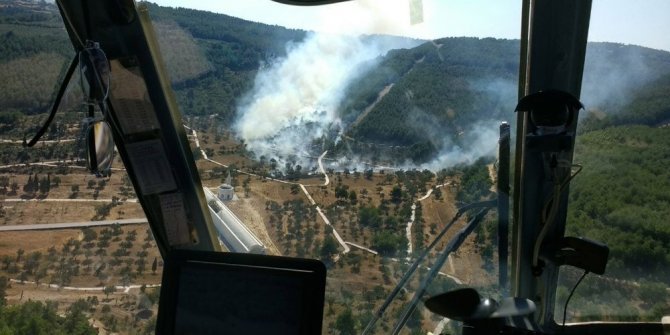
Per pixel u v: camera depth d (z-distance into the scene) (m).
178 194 3.21
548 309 3.42
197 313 2.39
